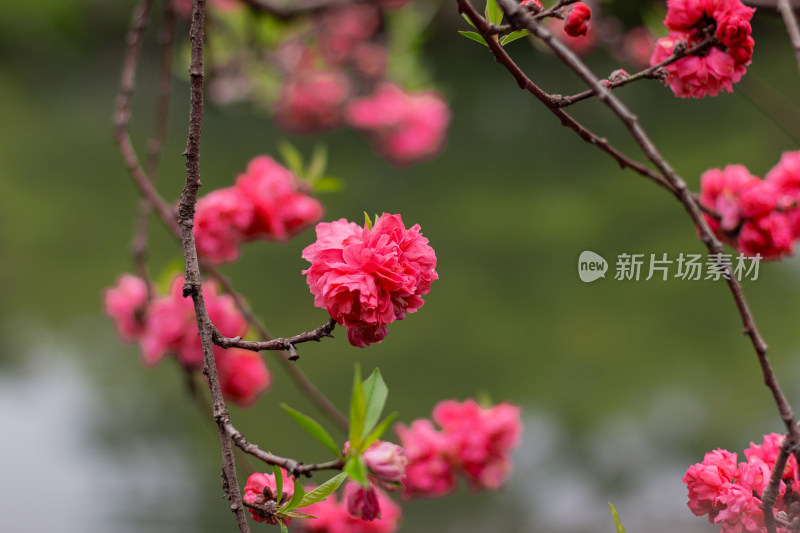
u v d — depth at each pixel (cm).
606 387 430
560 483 350
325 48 333
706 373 431
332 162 837
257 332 176
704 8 155
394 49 332
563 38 256
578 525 320
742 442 360
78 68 1152
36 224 700
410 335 495
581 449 379
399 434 183
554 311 534
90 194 776
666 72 155
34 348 509
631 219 632
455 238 659
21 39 1161
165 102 184
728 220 166
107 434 412
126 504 345
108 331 538
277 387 404
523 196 750
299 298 536
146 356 175
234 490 147
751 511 154
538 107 966
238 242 174
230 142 886
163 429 419
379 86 343
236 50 280
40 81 1127
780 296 516
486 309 538
